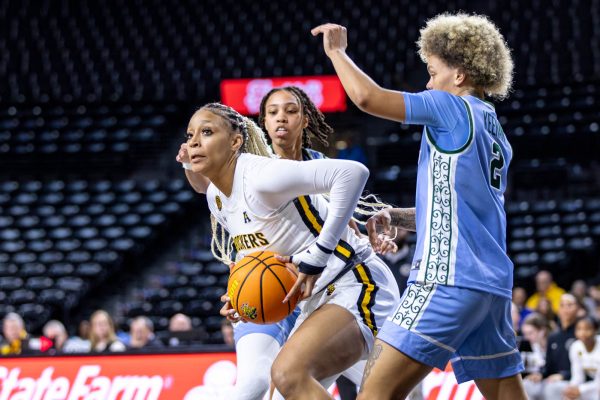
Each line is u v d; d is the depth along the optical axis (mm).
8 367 6852
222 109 3713
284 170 3492
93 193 16688
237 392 3986
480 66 3426
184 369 6695
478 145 3305
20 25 21344
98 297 14516
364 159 17016
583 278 14117
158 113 19078
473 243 3271
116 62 20391
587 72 18641
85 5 21641
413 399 5551
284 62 19688
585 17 19812
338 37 3395
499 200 3400
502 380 3498
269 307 3498
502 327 3420
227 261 4227
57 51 20750
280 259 3561
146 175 17875
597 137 16391
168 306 13547
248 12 21125
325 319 3641
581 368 7711
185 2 21500
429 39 3506
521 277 13797
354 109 18531
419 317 3234
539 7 20188
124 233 15406
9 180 17938
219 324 12953
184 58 20281
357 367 4156
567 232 14523
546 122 16953
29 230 15547
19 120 19109
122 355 6773
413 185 15625
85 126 18656
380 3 20844
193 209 16656
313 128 4578
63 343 9141
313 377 3516
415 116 3232
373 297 3766
